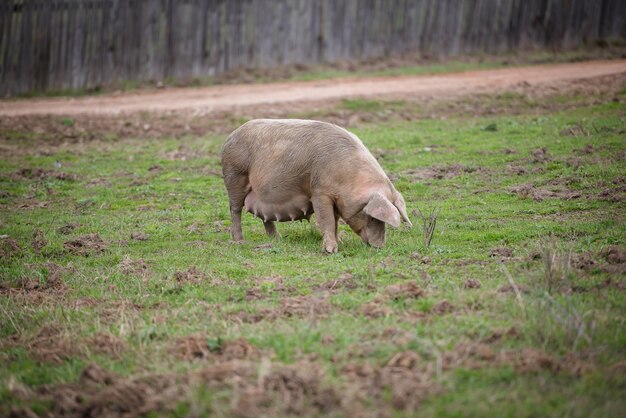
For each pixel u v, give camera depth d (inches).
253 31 1674.5
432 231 641.0
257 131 669.3
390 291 526.0
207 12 1644.9
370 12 1707.7
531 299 499.2
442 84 1418.6
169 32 1635.1
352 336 458.9
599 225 661.3
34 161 1088.2
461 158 959.0
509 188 822.5
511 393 390.6
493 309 490.6
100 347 474.0
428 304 501.4
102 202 888.9
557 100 1240.8
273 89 1493.6
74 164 1071.0
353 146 624.4
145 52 1631.4
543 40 1724.9
